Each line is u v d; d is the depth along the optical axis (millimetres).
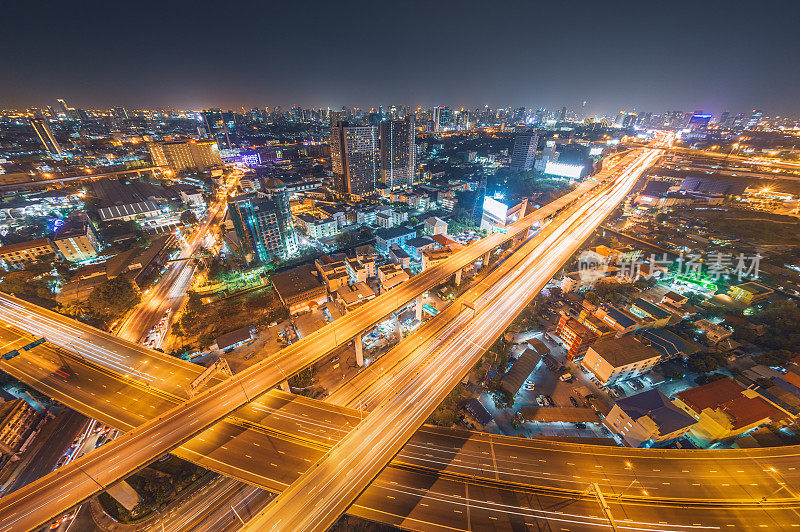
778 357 116125
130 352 117188
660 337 128250
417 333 123812
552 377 123750
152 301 172125
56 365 110688
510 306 138500
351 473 73688
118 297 156375
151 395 98812
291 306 158500
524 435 102938
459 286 177125
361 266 184250
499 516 72125
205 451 83938
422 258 192250
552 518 71625
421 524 70688
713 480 78188
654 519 70938
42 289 158000
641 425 91125
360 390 100125
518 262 177875
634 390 115625
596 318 136375
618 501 74625
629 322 129375
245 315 158250
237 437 87438
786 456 82438
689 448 94688
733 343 126812
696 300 151625
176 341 142625
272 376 98562
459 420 107812
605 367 116000
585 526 70062
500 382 118062
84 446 100250
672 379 117312
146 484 89438
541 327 148875
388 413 89562
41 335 125375
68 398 97750
